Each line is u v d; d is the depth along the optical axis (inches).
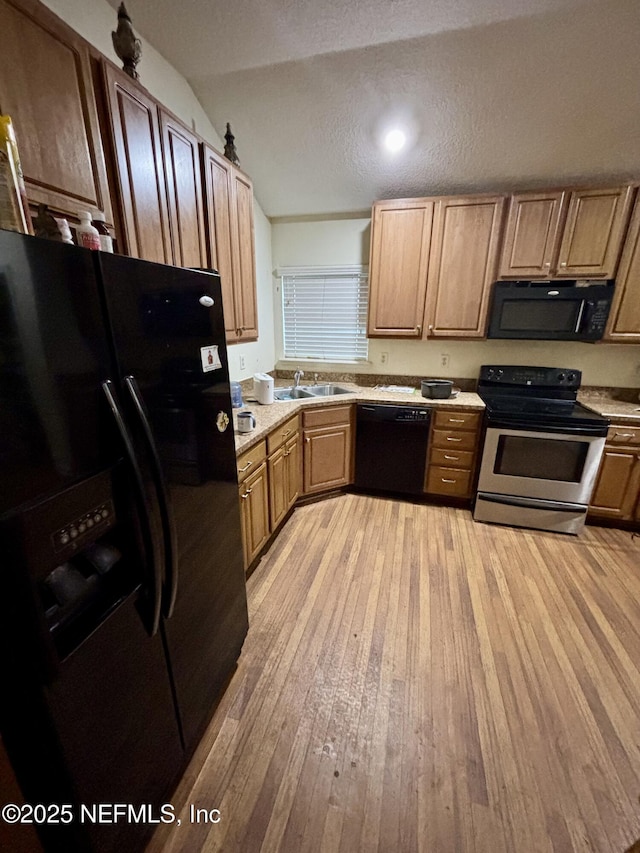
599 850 39.6
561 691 56.5
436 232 103.5
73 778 29.0
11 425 22.6
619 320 97.1
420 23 64.9
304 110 85.6
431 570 84.0
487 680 58.1
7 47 33.1
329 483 115.4
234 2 61.1
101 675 31.1
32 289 23.6
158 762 40.3
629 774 46.3
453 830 41.1
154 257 55.6
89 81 42.2
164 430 38.0
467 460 107.8
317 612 71.6
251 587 78.2
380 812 42.6
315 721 52.2
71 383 26.9
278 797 43.9
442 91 78.3
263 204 117.9
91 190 43.5
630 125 81.4
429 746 49.1
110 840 33.4
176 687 42.9
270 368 137.1
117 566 34.2
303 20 65.0
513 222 97.0
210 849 39.6
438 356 124.8
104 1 59.4
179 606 42.6
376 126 88.5
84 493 28.2
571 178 97.8
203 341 44.7
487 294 104.3
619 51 67.1
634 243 92.0
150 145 53.1
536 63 70.7
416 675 58.9
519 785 45.1
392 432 110.8
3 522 22.5
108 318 30.0
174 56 72.9
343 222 121.7
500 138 87.7
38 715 26.6
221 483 51.1
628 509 98.3
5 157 27.3
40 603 25.2
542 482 98.8
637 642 65.3
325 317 132.2
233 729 51.1
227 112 86.9
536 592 77.2
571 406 102.7
